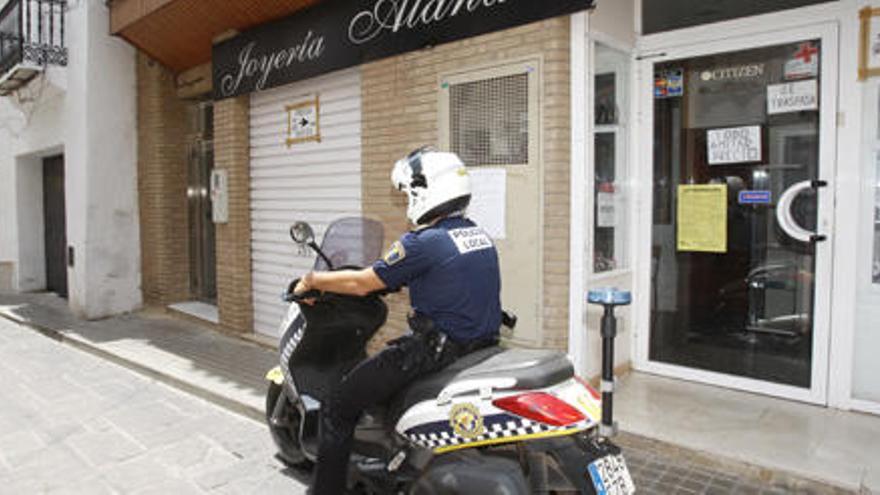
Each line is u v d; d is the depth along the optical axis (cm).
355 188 625
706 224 494
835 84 432
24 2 930
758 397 469
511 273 474
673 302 514
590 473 242
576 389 267
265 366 626
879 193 427
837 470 356
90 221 888
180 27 779
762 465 364
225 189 756
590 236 462
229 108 748
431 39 515
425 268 280
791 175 455
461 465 260
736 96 476
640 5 507
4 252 1237
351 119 623
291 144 695
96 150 891
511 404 254
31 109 1058
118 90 909
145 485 383
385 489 313
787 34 448
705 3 482
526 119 463
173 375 591
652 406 453
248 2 664
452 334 284
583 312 454
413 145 538
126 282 930
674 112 505
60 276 1157
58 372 638
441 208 288
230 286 762
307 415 355
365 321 355
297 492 374
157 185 901
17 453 432
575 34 445
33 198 1198
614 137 501
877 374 433
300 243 330
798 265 457
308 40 633
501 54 472
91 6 875
